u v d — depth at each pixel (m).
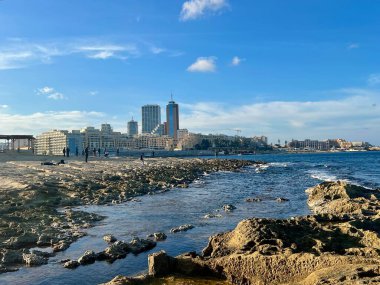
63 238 16.02
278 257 10.31
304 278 9.70
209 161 103.12
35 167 54.31
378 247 11.00
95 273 12.23
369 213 18.11
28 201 24.12
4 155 93.56
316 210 22.62
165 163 81.25
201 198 29.42
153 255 11.14
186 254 12.35
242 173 62.56
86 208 24.20
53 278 11.82
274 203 26.64
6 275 12.05
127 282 10.16
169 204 26.11
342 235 12.38
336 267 9.05
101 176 41.72
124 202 27.00
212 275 11.20
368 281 7.72
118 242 14.55
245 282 10.59
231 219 20.66
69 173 44.09
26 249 14.23
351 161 118.19
